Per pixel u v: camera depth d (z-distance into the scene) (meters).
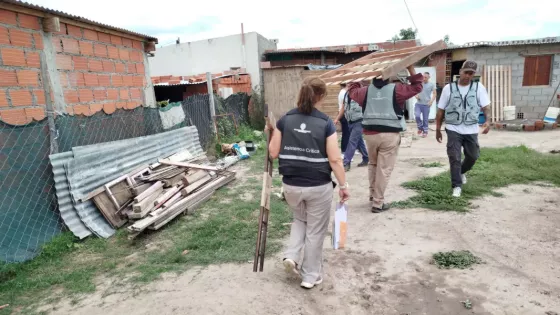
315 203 2.96
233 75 12.90
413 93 4.37
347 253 3.73
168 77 13.37
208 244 4.12
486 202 4.92
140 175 5.76
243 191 6.15
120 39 6.57
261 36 14.94
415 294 2.96
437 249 3.69
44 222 4.29
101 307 3.01
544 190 5.33
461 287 3.01
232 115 11.17
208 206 5.47
